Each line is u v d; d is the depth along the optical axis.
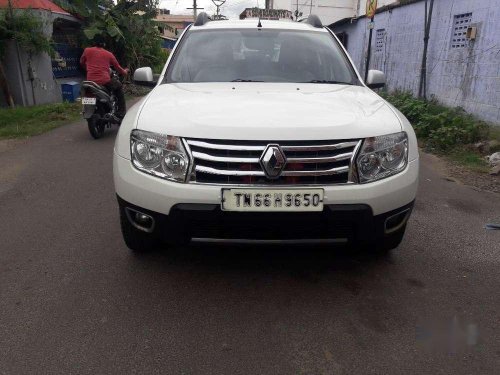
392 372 2.35
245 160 2.66
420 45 11.00
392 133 2.88
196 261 3.44
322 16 25.91
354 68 4.14
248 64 4.00
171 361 2.40
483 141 7.12
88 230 3.99
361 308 2.89
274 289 3.08
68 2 14.08
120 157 2.94
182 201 2.70
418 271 3.36
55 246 3.68
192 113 2.88
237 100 3.13
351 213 2.72
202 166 2.70
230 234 2.79
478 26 8.50
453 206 4.73
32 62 11.73
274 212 2.68
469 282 3.22
